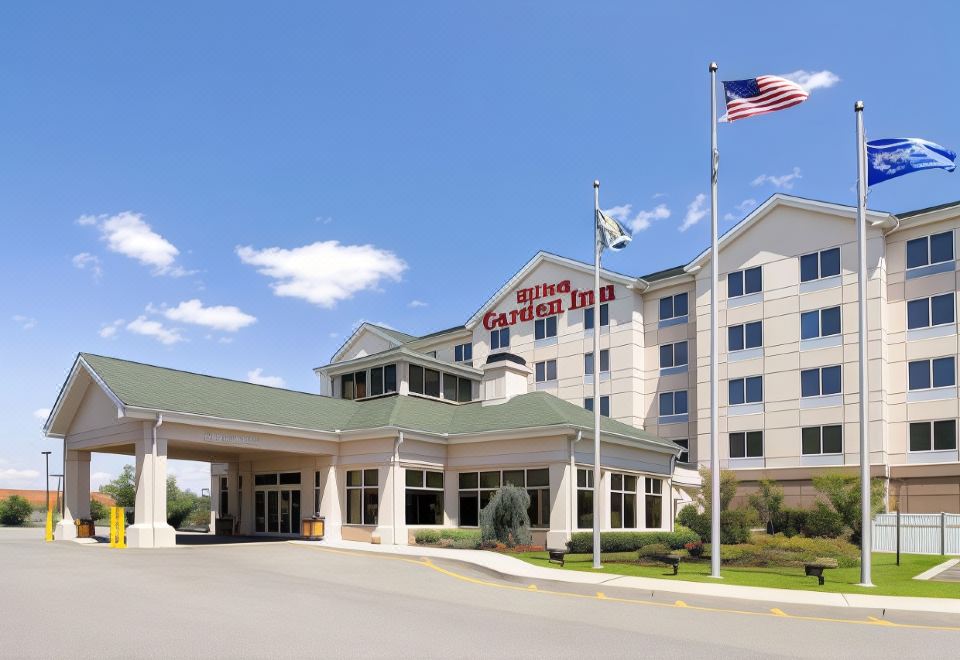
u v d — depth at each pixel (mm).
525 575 18609
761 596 15516
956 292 36625
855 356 38219
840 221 39531
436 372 38938
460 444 31734
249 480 34938
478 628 11602
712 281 20031
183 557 21594
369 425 31422
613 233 23391
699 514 30922
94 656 9086
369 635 10758
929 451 36469
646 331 47812
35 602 13039
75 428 30562
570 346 49938
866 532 17875
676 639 11117
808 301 40156
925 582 18766
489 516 27578
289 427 29484
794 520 33031
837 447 38281
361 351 60219
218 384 31703
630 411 46500
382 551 25109
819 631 12055
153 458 25797
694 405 44844
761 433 40938
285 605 13375
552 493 28719
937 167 18438
